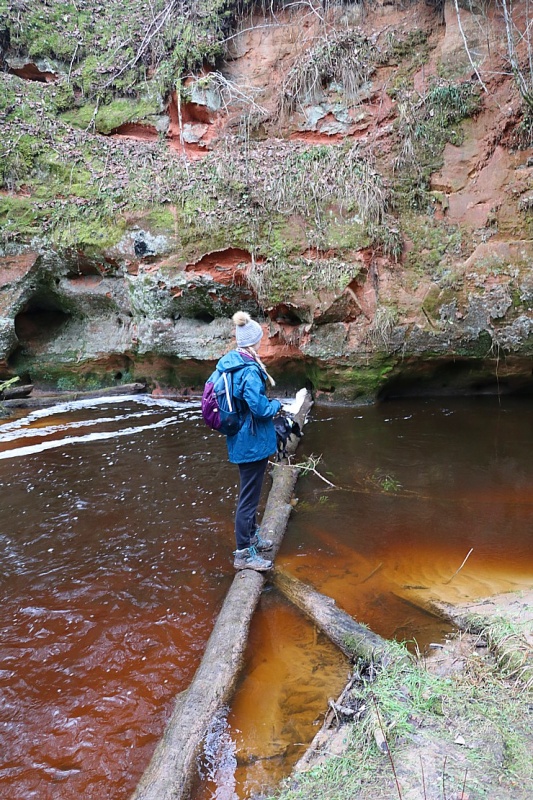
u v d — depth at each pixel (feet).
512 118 22.12
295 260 23.36
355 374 23.52
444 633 8.63
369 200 22.94
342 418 22.15
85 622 9.64
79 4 27.43
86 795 6.43
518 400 23.97
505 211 22.44
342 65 24.32
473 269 22.41
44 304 28.02
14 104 25.77
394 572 10.80
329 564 11.27
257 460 10.50
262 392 10.14
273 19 26.22
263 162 24.35
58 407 25.14
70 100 26.50
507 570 10.57
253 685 7.99
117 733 7.29
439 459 17.19
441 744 5.93
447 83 23.24
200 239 24.17
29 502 14.75
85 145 25.85
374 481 15.64
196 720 7.06
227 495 14.98
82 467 17.26
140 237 24.70
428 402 24.26
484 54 23.03
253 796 6.12
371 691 6.98
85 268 26.35
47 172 25.67
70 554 12.03
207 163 24.71
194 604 10.14
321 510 13.94
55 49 26.63
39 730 7.36
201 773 6.51
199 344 25.54
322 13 25.44
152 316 25.44
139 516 13.83
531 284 21.62
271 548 11.58
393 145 23.81
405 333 22.82
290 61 25.81
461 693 6.70
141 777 6.46
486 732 6.02
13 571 11.38
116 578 11.05
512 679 6.91
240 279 24.21
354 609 9.60
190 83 25.91
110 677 8.30
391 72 24.14
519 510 13.41
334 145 24.27
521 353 22.40
